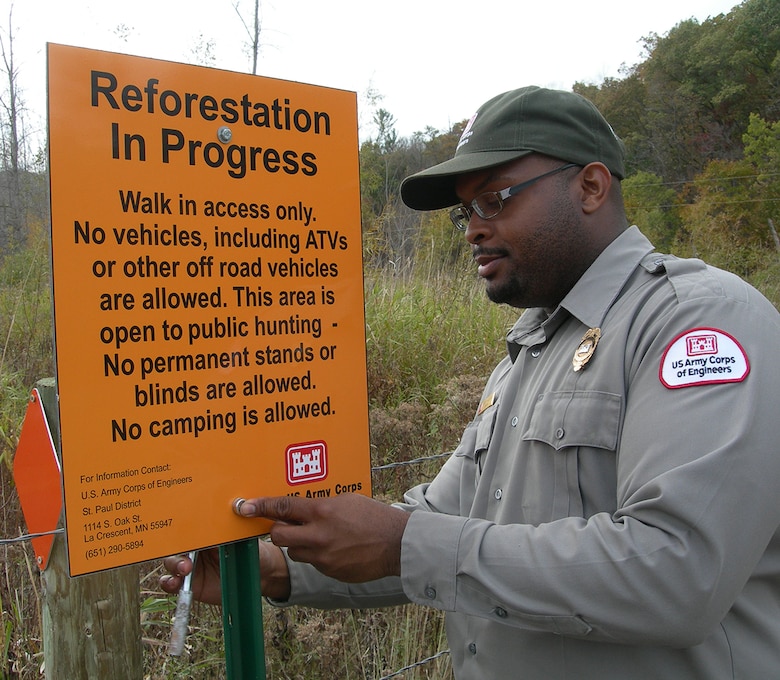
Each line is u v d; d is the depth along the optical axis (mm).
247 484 1281
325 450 1377
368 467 1435
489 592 1199
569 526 1203
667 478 1116
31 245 4699
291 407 1336
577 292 1438
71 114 1111
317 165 1376
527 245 1469
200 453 1229
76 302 1114
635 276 1420
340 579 1328
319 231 1376
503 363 1815
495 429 1573
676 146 37312
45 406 1612
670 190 29188
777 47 35469
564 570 1152
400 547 1271
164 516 1190
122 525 1148
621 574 1112
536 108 1448
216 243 1253
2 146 6719
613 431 1282
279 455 1320
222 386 1256
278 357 1322
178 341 1210
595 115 1488
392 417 3154
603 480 1293
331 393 1388
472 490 1688
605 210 1501
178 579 1468
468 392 3195
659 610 1102
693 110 37094
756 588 1302
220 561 1331
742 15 36562
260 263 1303
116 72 1152
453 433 3078
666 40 38656
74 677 1776
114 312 1148
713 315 1219
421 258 5598
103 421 1136
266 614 2312
